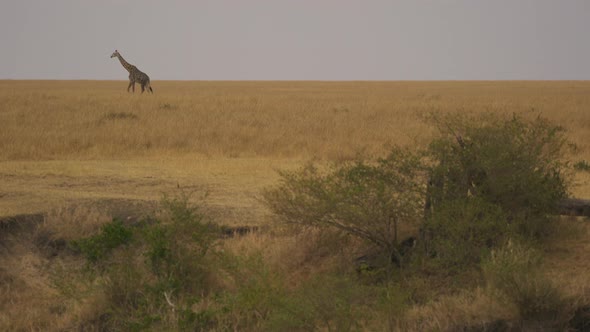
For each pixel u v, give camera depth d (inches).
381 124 2429.9
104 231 1038.4
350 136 2121.1
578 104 3472.0
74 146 1904.5
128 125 2299.5
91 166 1610.5
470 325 797.9
